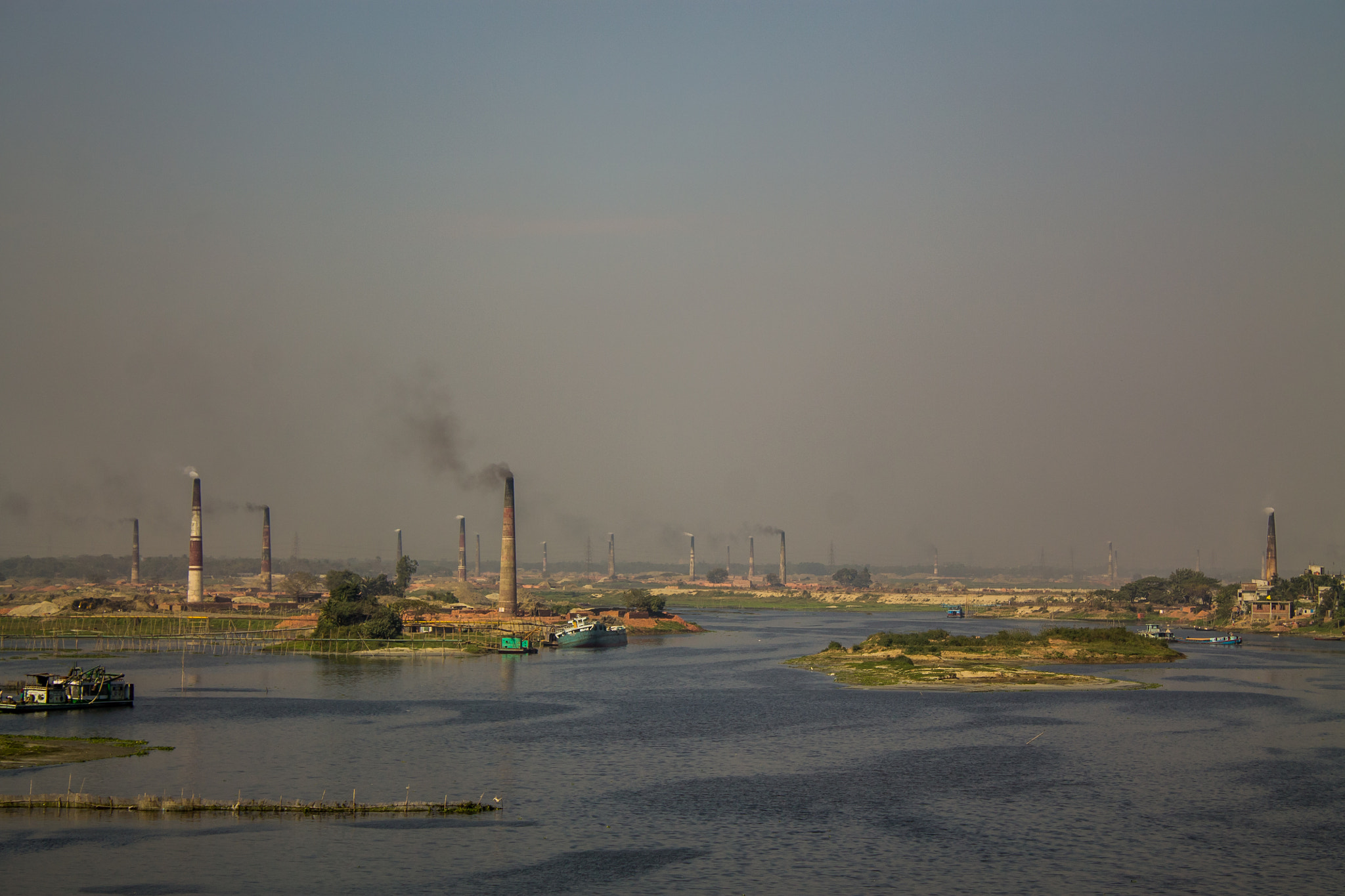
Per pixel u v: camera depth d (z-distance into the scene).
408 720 147.00
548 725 143.88
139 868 78.38
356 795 100.94
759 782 108.25
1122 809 97.88
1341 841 87.94
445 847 84.75
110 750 119.62
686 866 80.75
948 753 123.81
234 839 85.81
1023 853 84.38
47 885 74.62
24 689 151.38
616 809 97.12
